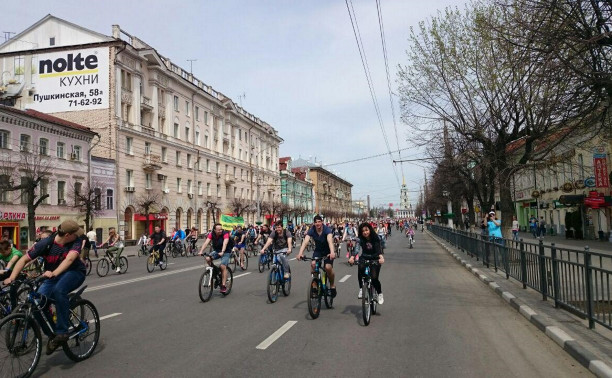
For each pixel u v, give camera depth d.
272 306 9.20
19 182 28.19
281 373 4.98
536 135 14.10
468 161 20.89
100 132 37.97
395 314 8.27
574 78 8.43
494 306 9.02
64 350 5.31
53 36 39.44
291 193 89.94
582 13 8.20
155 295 10.92
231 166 61.59
